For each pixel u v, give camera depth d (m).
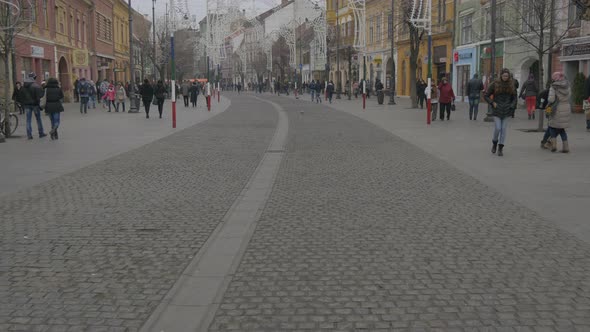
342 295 5.04
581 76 27.30
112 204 8.68
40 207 8.48
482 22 38.59
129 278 5.50
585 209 8.10
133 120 26.36
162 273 5.64
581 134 17.59
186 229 7.25
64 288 5.24
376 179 10.60
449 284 5.27
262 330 4.38
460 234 6.89
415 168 11.83
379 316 4.60
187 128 21.94
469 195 9.10
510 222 7.44
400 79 55.62
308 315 4.63
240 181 10.59
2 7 19.19
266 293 5.10
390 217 7.73
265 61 87.94
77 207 8.48
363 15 43.69
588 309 4.70
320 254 6.18
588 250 6.25
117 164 12.70
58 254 6.23
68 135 19.17
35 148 15.60
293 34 66.56
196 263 5.95
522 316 4.57
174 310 4.76
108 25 61.59
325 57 61.41
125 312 4.72
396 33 55.19
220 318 4.59
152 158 13.65
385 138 17.66
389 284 5.28
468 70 41.25
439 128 20.64
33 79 18.14
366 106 38.56
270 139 17.89
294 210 8.22
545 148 14.43
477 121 23.66
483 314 4.62
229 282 5.38
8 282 5.39
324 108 37.12
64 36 44.75
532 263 5.83
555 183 10.02
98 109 36.38
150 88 27.53
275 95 74.25
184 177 11.04
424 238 6.73
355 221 7.54
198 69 91.19
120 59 68.06
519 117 25.08
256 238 6.82
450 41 44.28
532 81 23.67
